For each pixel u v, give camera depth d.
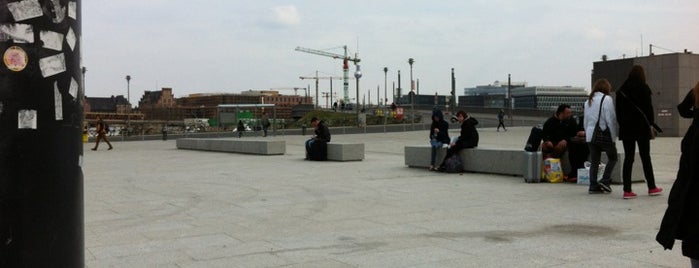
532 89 143.62
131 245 6.40
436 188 11.09
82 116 2.75
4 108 2.41
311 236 6.73
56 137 2.56
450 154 14.12
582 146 11.24
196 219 8.09
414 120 64.19
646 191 9.75
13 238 2.42
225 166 17.86
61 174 2.58
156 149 30.75
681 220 3.15
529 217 7.68
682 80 33.81
